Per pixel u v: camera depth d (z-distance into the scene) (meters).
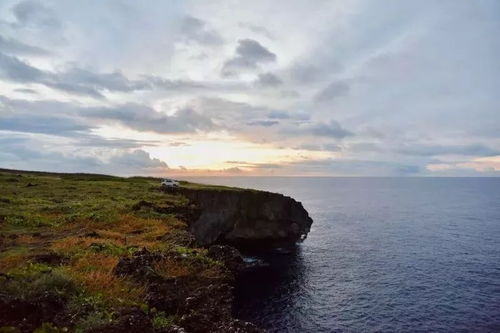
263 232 82.56
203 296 15.22
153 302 13.98
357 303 45.91
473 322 40.72
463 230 105.06
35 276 13.11
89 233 25.78
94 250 19.77
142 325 10.97
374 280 55.72
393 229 106.75
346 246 81.00
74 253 19.06
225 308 15.23
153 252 19.17
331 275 57.94
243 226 80.31
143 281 15.31
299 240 87.56
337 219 130.38
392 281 55.31
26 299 10.89
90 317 10.82
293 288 51.03
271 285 52.28
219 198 76.19
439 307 45.00
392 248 79.12
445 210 162.88
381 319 41.22
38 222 30.67
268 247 79.06
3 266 16.09
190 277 17.08
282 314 42.03
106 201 45.28
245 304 44.97
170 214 40.81
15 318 10.13
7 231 26.80
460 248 79.44
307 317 41.38
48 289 12.16
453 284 54.25
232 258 23.88
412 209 167.88
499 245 82.69
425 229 106.75
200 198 73.44
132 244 22.77
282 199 87.38
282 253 73.50
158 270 16.94
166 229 30.39
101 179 95.56
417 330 38.62
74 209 38.19
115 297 13.07
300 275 57.59
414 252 75.31
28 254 18.88
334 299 47.12
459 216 139.62
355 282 54.53
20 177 76.75
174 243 25.80
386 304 45.69
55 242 22.77
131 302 13.09
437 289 51.84
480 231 102.94
